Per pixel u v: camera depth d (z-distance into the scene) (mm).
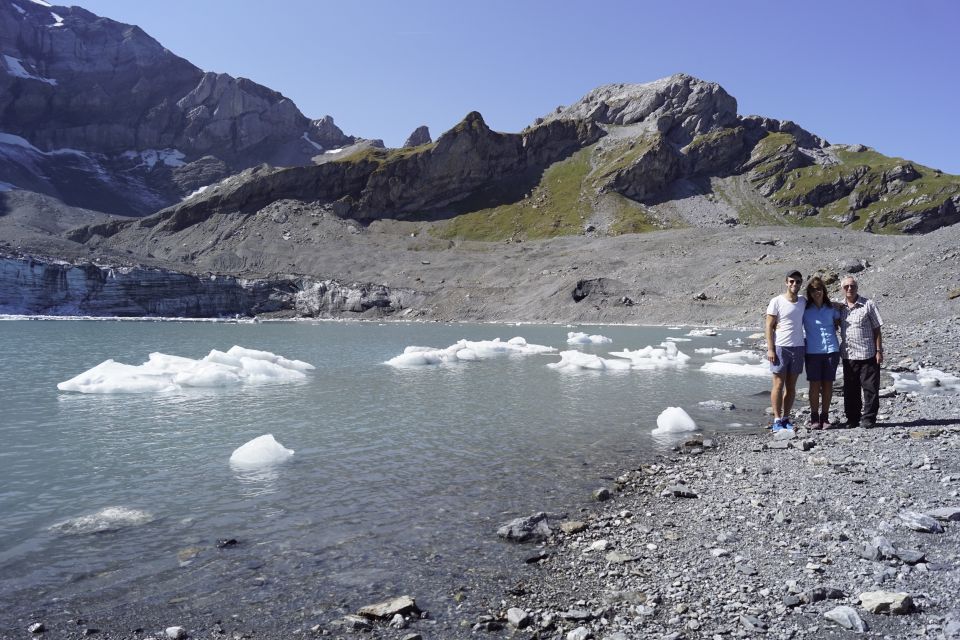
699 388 23078
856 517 7605
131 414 17453
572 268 113250
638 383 24719
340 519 8625
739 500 8852
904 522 7098
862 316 12930
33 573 6812
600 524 8234
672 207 190750
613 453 12625
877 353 12859
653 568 6617
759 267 89625
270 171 190000
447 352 35625
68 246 125188
